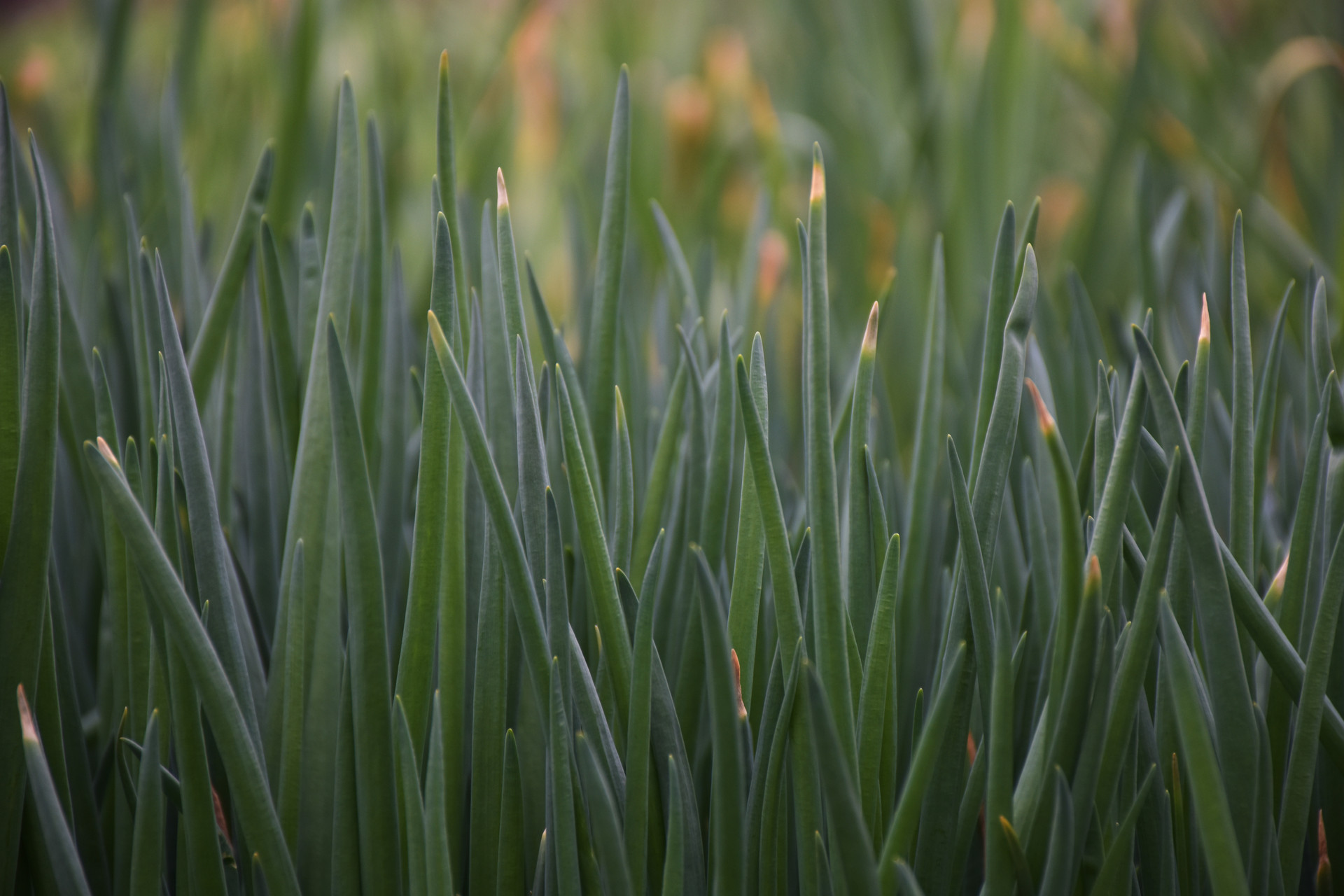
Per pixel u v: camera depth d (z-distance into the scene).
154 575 0.85
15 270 0.90
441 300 0.89
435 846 0.86
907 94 2.35
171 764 0.92
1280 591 0.92
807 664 0.83
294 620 0.91
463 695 0.91
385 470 1.02
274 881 0.87
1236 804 0.89
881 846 0.89
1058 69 2.37
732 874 0.86
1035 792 0.86
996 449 0.89
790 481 1.10
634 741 0.88
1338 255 1.73
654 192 2.31
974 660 0.89
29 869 0.90
